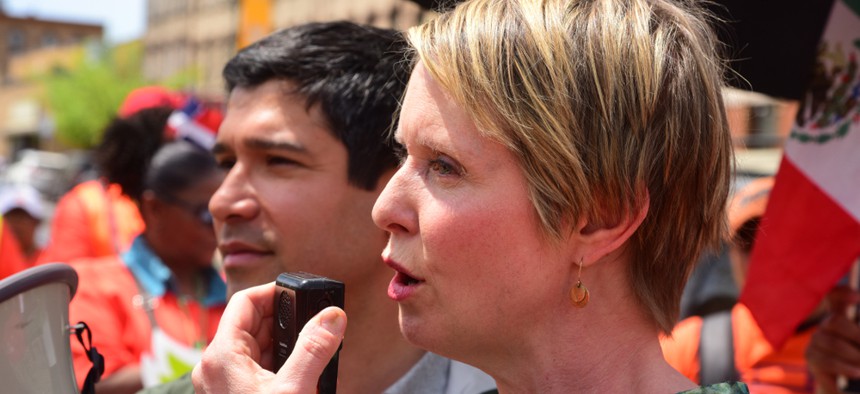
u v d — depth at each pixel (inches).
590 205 41.2
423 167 43.5
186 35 1379.2
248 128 60.9
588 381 43.6
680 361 88.5
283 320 46.7
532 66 40.9
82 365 95.3
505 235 41.3
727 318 89.5
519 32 41.6
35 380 44.3
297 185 60.7
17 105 1936.5
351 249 61.2
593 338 43.5
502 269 41.6
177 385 63.1
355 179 60.9
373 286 62.1
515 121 40.4
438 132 42.1
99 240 141.4
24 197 201.5
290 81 60.9
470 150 41.3
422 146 42.8
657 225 43.2
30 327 44.3
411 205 43.4
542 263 41.9
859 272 78.7
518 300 42.2
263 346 48.4
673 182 42.6
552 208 40.8
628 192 41.5
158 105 130.0
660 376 43.8
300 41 61.9
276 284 47.8
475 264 41.6
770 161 221.5
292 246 60.8
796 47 78.6
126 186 116.1
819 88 76.5
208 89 1253.7
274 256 61.2
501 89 40.7
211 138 124.6
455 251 41.7
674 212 43.1
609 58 41.2
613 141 41.0
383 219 44.3
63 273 46.4
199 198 106.0
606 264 43.5
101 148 120.4
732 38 75.8
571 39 41.4
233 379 44.6
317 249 60.9
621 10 42.9
